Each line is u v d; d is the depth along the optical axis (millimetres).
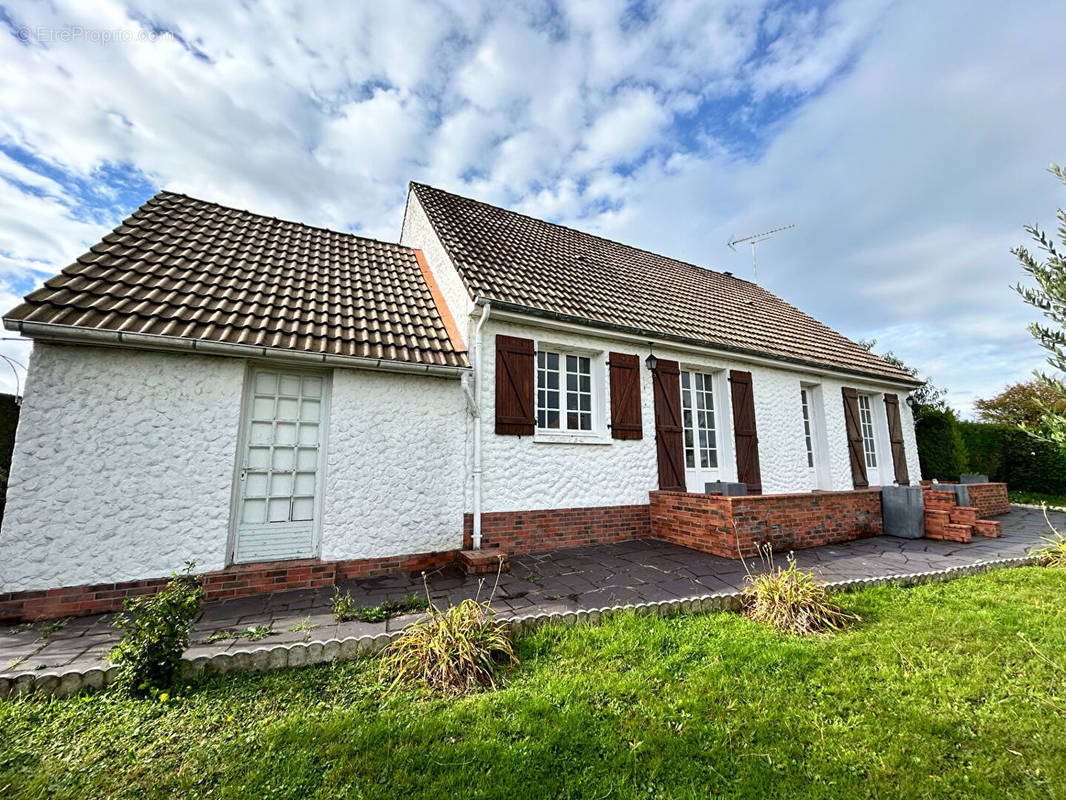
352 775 2477
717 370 9906
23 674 3148
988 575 5895
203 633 4004
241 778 2449
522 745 2705
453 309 7949
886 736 2781
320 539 5777
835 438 11617
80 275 5457
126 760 2562
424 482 6457
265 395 5809
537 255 10109
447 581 5629
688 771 2521
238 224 8688
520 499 7211
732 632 4191
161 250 6781
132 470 4898
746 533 6793
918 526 8141
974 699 3154
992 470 16469
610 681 3348
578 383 8398
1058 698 3127
